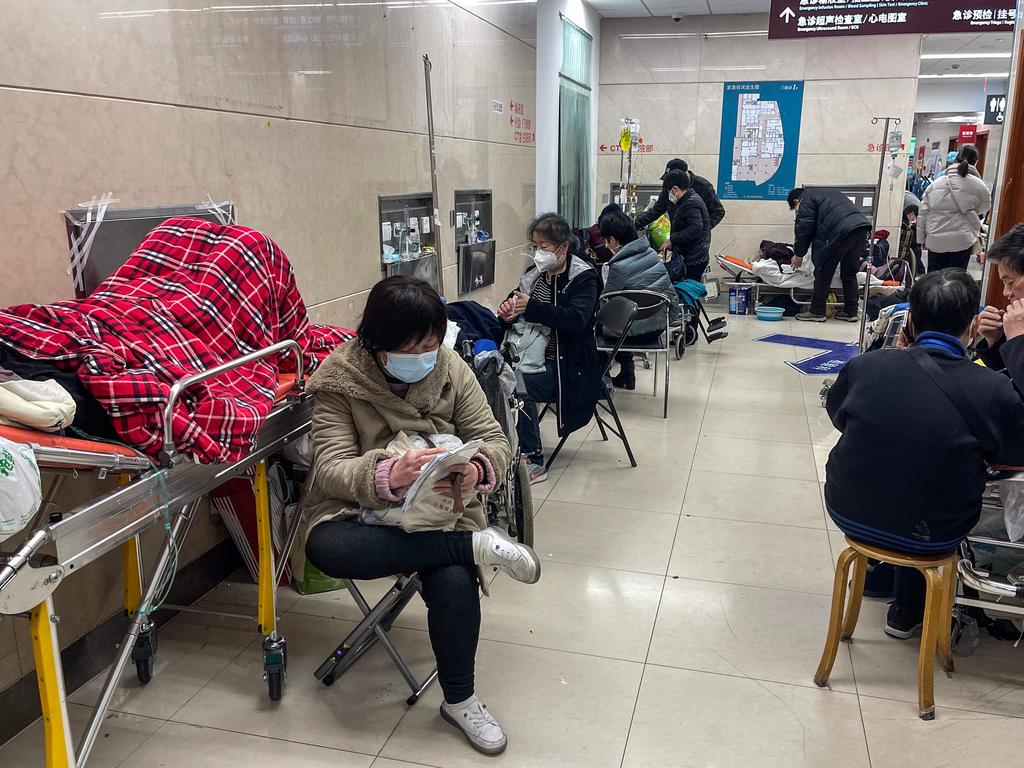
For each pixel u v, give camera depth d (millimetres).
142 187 2055
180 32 2148
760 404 4852
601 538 3031
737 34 7926
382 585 2691
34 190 1760
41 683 1342
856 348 6336
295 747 1897
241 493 2504
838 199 7125
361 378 1902
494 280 4801
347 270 3084
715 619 2473
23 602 1212
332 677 2133
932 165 16156
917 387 1895
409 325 1776
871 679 2172
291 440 2014
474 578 1897
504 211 4961
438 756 1869
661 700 2078
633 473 3711
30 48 1725
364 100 3141
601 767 1835
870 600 2617
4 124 1681
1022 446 1863
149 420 1506
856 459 1974
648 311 4262
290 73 2646
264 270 2029
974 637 2238
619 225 4656
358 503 1874
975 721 1991
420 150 3680
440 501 1824
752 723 1988
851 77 7793
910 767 1833
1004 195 3092
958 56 10922
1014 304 2164
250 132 2457
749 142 8172
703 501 3385
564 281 3475
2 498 1146
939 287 1968
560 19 6383
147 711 2020
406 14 3457
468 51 4223
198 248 1939
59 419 1356
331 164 2932
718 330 6629
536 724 1984
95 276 1921
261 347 1964
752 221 8359
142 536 2305
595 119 8273
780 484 3570
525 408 3490
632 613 2504
